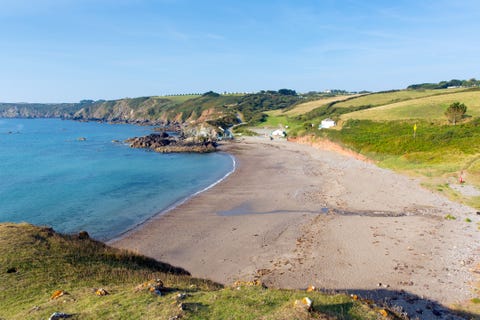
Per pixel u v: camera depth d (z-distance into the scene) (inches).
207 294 527.2
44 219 1502.2
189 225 1398.9
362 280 874.8
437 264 947.3
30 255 702.5
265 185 2069.4
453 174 1907.0
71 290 576.4
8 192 1950.1
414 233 1184.8
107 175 2458.2
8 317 482.6
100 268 702.5
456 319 680.4
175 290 563.5
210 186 2096.5
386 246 1086.4
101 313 451.8
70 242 813.9
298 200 1708.9
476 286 815.1
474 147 2245.3
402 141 2743.6
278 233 1267.2
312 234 1233.4
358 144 3036.4
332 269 947.3
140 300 492.7
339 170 2431.1
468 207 1440.7
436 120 3316.9
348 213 1464.1
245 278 924.6
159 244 1210.6
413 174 2039.9
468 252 1012.5
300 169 2581.2
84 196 1875.0
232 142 4658.0
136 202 1756.9
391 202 1577.3
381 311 506.0
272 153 3550.7
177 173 2541.8
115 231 1354.6
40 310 488.1
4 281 595.5
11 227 853.2
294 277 912.3
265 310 452.1
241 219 1453.0
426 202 1540.4
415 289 816.3
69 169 2684.5
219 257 1082.7
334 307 484.7
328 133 3767.2
